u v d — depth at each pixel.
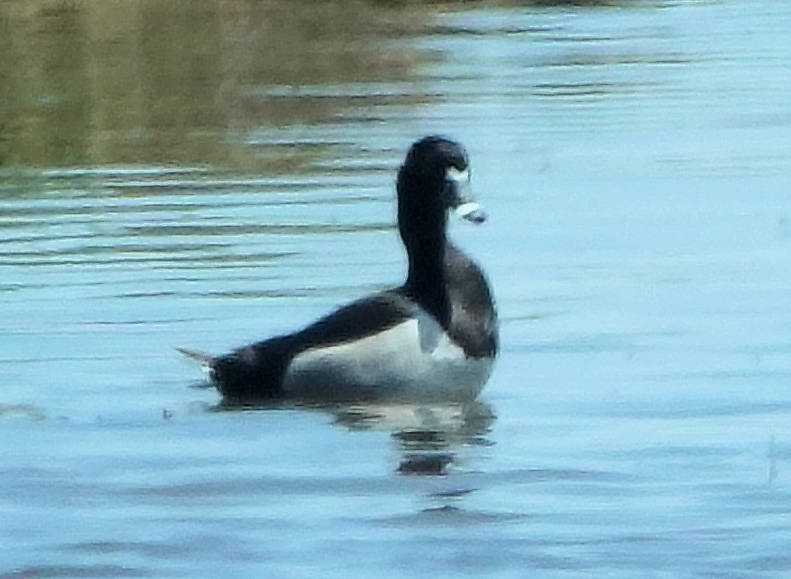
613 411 13.73
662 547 10.94
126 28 38.59
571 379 14.59
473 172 23.14
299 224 20.19
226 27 38.59
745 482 12.04
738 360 14.98
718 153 24.02
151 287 17.42
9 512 11.72
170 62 34.12
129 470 12.48
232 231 19.91
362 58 34.22
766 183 22.08
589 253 18.67
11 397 14.23
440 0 42.97
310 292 17.19
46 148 25.88
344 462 12.62
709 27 37.47
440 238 14.16
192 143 25.98
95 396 14.23
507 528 11.31
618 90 29.58
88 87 31.41
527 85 30.33
